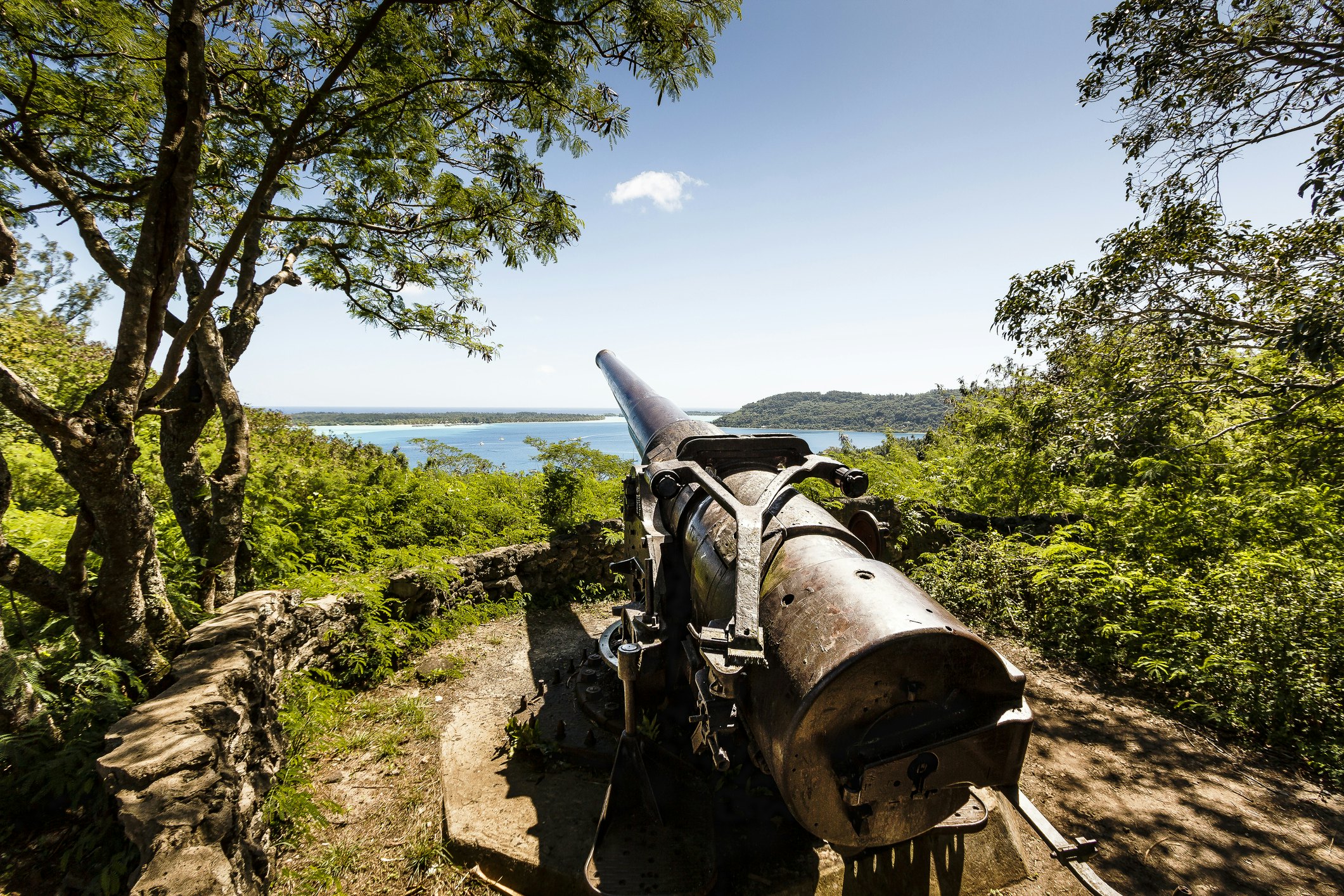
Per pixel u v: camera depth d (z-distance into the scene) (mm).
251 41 4758
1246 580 6262
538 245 5641
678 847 3387
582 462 10375
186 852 2256
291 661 4770
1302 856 3670
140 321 3203
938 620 2156
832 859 3359
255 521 5746
